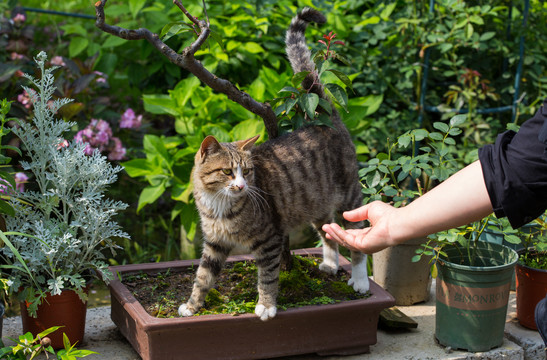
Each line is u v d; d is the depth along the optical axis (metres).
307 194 3.01
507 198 1.60
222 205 2.75
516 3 5.24
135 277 3.17
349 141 3.25
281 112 3.08
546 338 1.89
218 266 2.88
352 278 3.11
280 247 2.84
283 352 2.80
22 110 4.50
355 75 4.49
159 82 5.65
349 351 2.92
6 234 2.69
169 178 4.57
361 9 5.77
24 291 2.71
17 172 4.20
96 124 4.78
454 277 2.89
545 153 1.56
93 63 5.19
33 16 7.33
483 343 2.94
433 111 5.45
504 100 5.36
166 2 5.38
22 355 2.52
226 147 2.83
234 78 5.20
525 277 3.17
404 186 5.04
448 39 4.93
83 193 2.86
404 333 3.19
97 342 3.04
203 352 2.67
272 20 5.24
